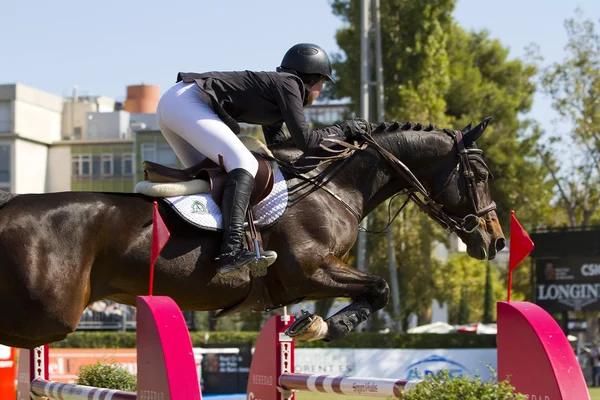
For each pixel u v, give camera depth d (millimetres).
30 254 6809
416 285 41125
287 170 8180
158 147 69000
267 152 8117
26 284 6766
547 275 36656
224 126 7863
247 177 7617
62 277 6926
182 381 6438
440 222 9078
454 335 33250
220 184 7742
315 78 8609
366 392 8273
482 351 29062
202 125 7809
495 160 51312
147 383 6680
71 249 7020
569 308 36031
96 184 72438
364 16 38469
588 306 35594
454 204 8914
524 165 51438
